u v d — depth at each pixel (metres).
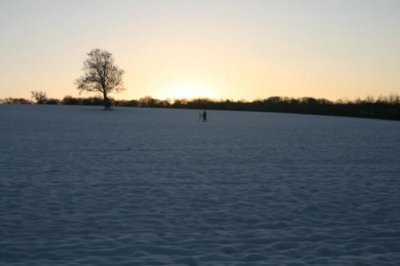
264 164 20.55
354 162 21.67
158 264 7.57
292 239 9.04
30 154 22.86
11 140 31.00
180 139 34.69
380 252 8.36
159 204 11.89
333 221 10.46
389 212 11.36
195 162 20.91
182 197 12.83
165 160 21.47
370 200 12.74
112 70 107.00
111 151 25.06
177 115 91.00
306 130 49.12
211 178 16.31
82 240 8.78
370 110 111.44
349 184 15.36
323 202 12.41
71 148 26.30
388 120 82.44
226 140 34.41
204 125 56.81
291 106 137.38
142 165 19.53
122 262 7.64
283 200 12.62
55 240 8.77
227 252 8.22
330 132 46.31
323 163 21.16
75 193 13.14
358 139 37.03
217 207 11.65
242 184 15.12
